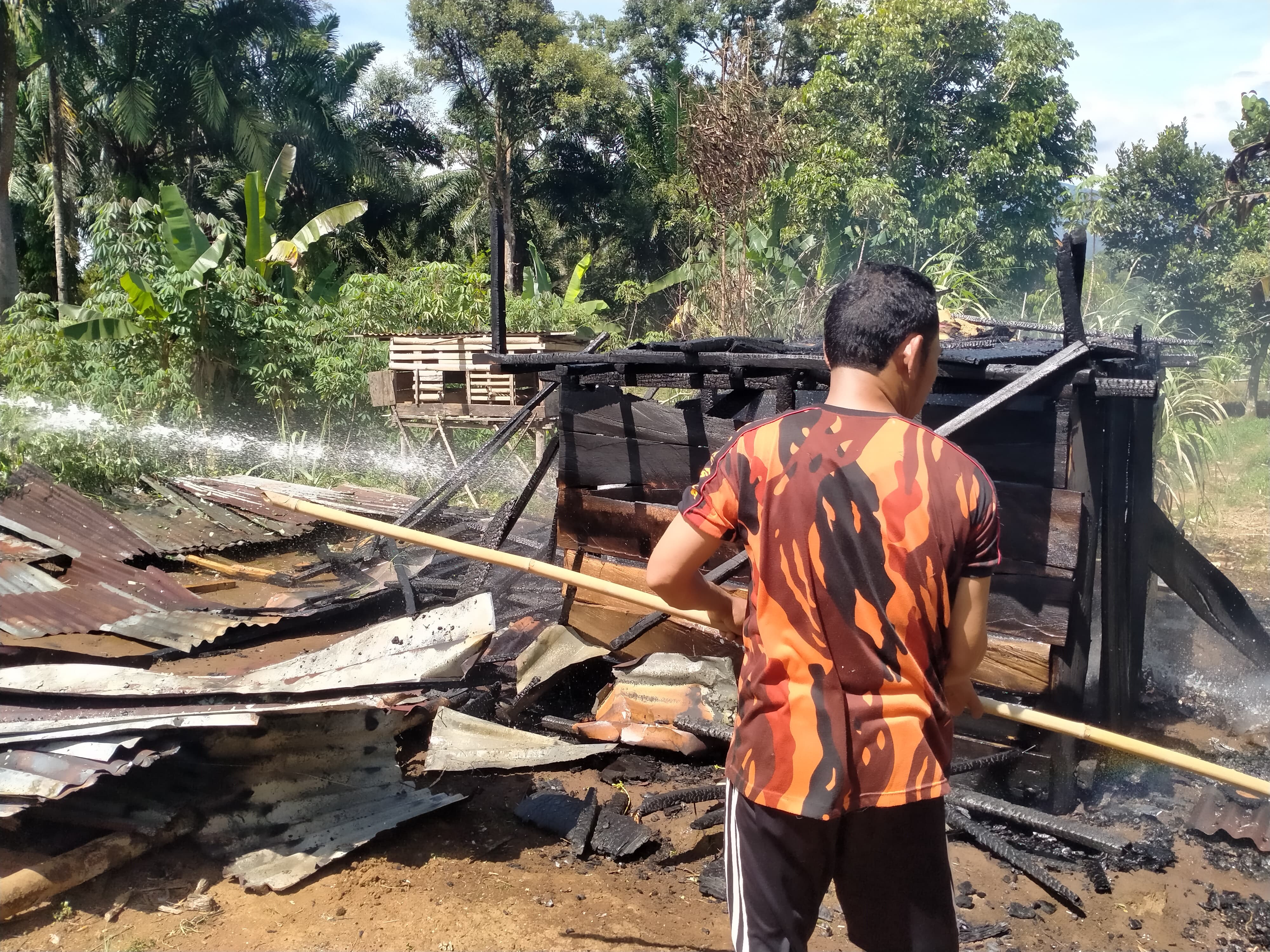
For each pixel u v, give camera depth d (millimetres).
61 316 13945
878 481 1864
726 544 4406
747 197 14148
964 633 1915
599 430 4809
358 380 12539
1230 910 3273
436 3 33844
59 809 3480
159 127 28812
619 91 34219
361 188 35344
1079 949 3072
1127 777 4145
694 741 4270
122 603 6234
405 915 3180
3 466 8609
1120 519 4137
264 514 8688
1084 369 3543
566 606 4973
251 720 3295
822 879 2000
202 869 3422
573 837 3637
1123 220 19984
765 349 4922
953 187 18203
